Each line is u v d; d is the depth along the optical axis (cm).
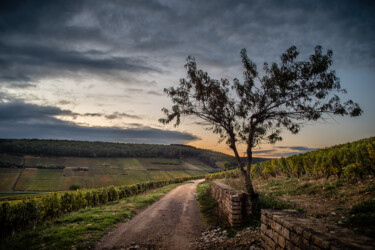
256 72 1027
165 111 1156
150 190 3164
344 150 1157
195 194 2314
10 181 7012
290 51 947
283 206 866
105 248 650
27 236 742
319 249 318
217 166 12338
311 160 1459
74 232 776
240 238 667
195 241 742
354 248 274
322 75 925
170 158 13638
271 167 2116
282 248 434
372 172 991
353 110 905
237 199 852
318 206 783
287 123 1102
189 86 1126
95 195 1691
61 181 7481
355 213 602
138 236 786
